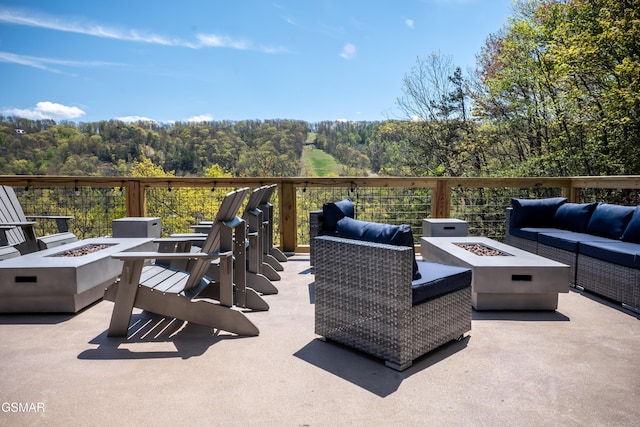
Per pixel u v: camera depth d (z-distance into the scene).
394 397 1.91
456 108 13.12
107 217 5.35
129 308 2.63
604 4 8.44
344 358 2.33
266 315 3.06
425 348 2.31
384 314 2.22
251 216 3.73
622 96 8.21
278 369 2.19
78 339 2.60
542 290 3.10
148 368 2.19
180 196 5.53
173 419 1.72
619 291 3.28
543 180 5.49
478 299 3.16
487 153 12.71
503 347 2.48
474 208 6.23
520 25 10.40
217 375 2.12
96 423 1.69
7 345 2.50
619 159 8.81
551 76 10.23
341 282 2.44
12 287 2.99
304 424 1.69
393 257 2.16
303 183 5.44
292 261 4.99
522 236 4.79
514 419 1.73
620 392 1.95
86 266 3.12
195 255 2.52
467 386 2.01
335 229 3.77
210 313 2.66
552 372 2.16
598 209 4.29
